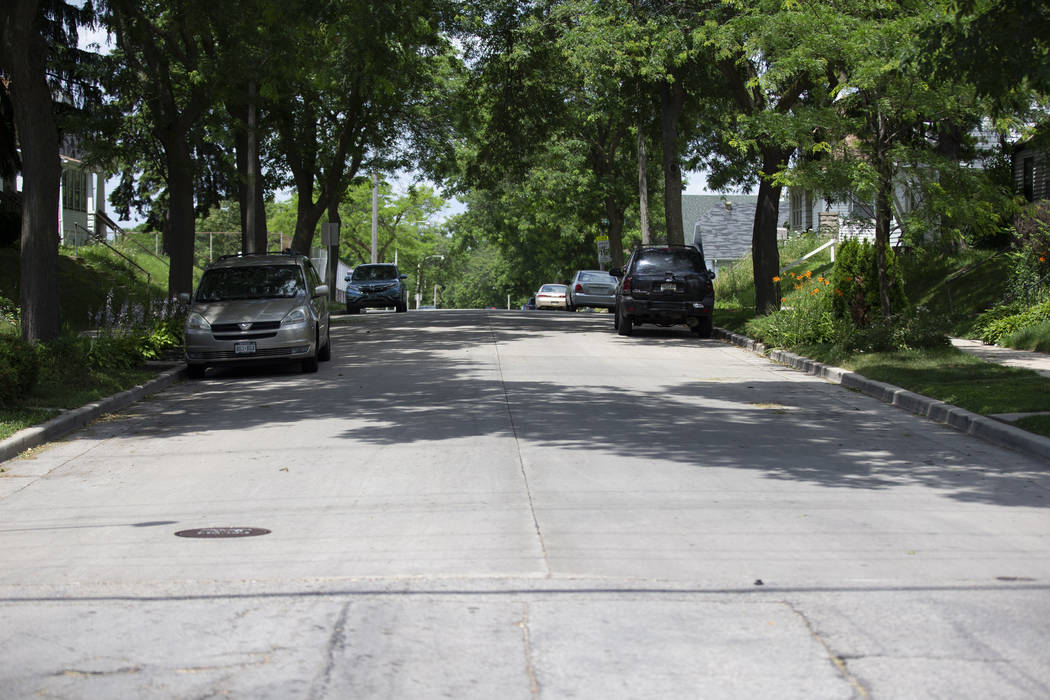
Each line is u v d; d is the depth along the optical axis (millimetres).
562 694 4324
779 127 18172
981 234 19375
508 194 52281
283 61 20484
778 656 4738
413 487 8547
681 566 6211
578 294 40594
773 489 8469
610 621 5207
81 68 21969
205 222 67562
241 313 17125
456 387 15156
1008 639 4973
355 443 10680
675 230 29203
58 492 8688
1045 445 9938
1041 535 7023
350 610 5398
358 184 36438
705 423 12000
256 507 7957
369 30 18859
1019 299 22125
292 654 4785
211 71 20859
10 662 4719
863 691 4352
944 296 25656
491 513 7602
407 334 25641
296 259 18891
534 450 10164
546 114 31938
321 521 7449
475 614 5320
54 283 15555
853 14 18672
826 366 17281
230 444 10844
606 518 7430
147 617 5328
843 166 17906
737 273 41125
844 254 20531
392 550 6613
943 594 5676
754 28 19047
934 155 17766
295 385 15836
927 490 8500
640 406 13305
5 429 10797
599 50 25125
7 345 12586
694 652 4785
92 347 16125
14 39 14945
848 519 7441
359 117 32844
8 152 27812
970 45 11266
